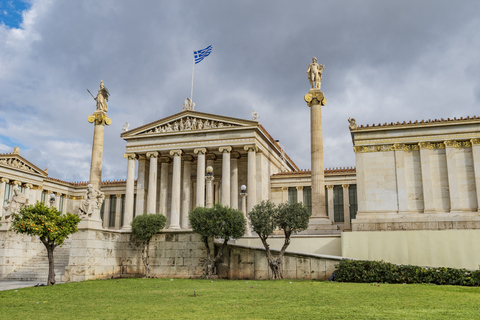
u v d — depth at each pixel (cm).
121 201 8025
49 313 1962
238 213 4209
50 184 7950
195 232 4403
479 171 4797
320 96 5228
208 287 3005
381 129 5078
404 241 4069
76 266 4025
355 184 6675
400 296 2291
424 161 4950
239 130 6319
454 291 2538
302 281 3412
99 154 6425
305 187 6838
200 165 6344
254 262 4016
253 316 1712
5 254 4262
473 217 4469
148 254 4516
